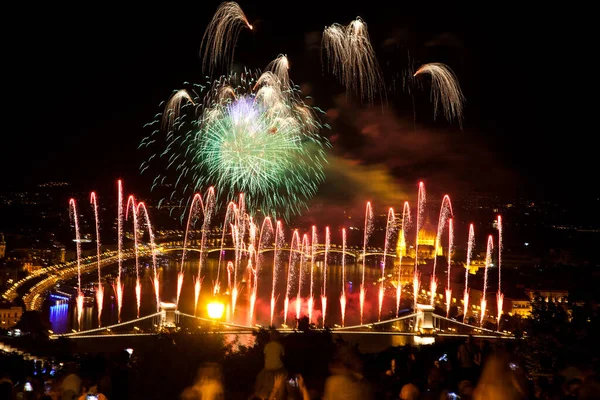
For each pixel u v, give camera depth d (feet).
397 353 115.85
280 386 66.95
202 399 63.77
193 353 99.81
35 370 109.50
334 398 61.21
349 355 62.75
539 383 78.89
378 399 75.51
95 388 74.74
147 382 90.17
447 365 91.09
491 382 61.77
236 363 96.48
